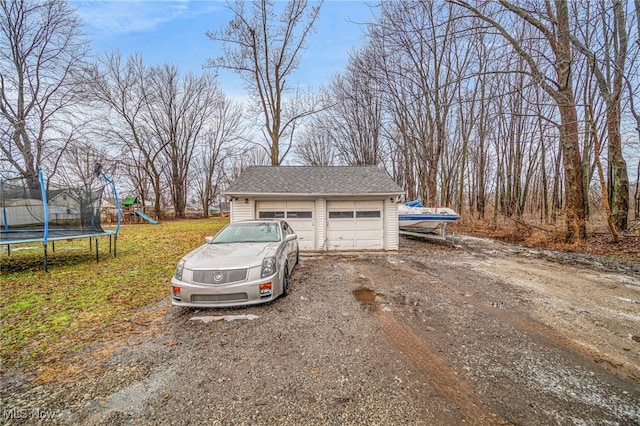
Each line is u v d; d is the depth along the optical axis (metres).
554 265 7.47
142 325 3.73
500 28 8.77
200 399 2.29
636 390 2.38
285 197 9.68
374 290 5.29
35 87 15.98
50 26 15.74
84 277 6.07
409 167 24.94
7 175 14.29
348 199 9.86
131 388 2.43
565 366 2.75
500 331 3.54
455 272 6.75
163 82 25.39
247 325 3.71
